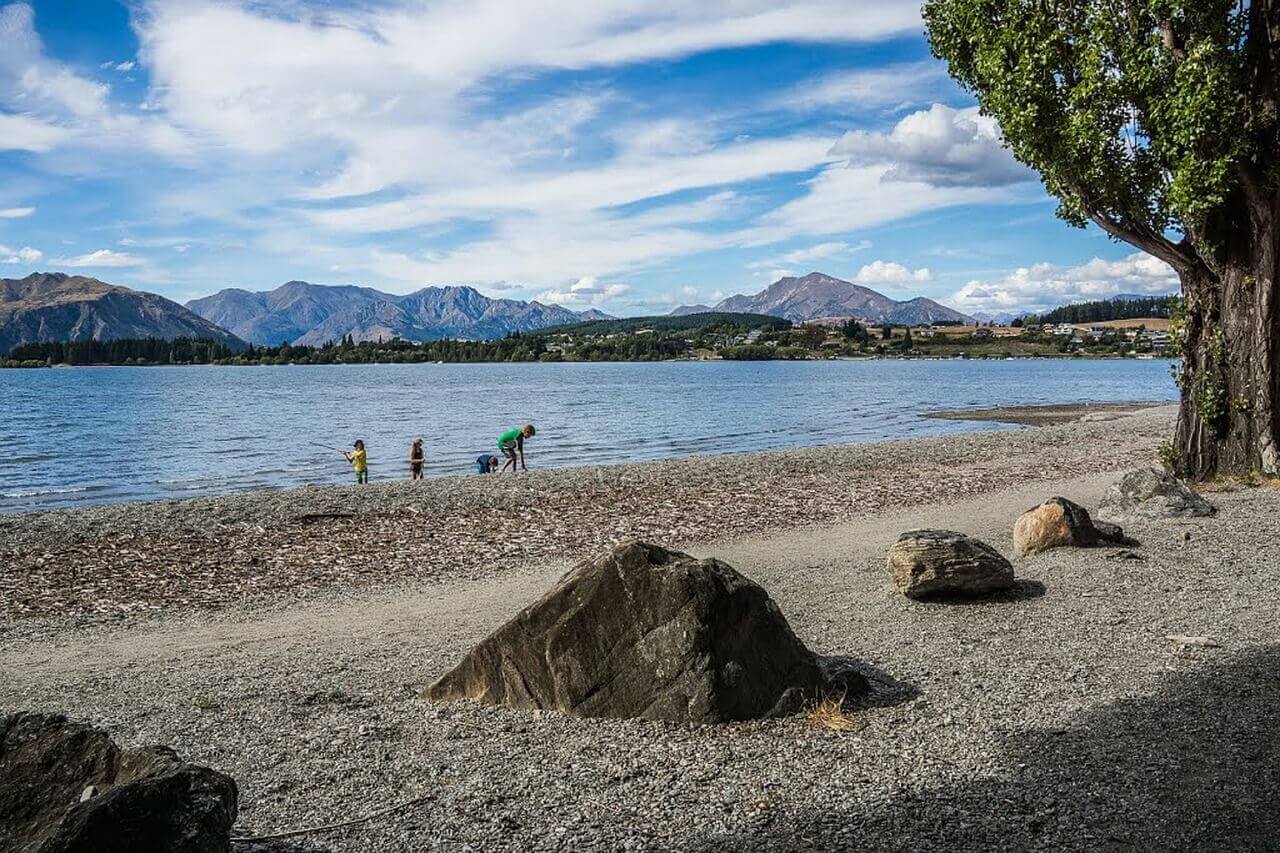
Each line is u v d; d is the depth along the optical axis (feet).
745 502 73.92
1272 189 60.18
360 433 182.60
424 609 40.68
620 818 17.39
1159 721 21.83
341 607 41.70
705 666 23.00
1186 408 67.46
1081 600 35.60
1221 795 17.69
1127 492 54.24
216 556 53.52
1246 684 24.39
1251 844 15.78
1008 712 23.04
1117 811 17.16
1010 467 97.45
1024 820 16.92
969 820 16.98
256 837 16.62
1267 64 58.59
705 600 23.50
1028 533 45.98
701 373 580.30
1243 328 63.77
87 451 151.23
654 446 154.51
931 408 240.94
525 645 24.50
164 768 14.14
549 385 415.44
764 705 23.52
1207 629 30.42
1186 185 57.36
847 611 36.52
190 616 40.34
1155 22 60.39
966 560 36.76
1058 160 61.77
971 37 64.80
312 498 75.77
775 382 427.33
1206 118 55.88
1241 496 58.49
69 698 27.04
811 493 78.89
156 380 541.34
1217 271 64.08
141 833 12.56
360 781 19.43
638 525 63.52
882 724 22.56
